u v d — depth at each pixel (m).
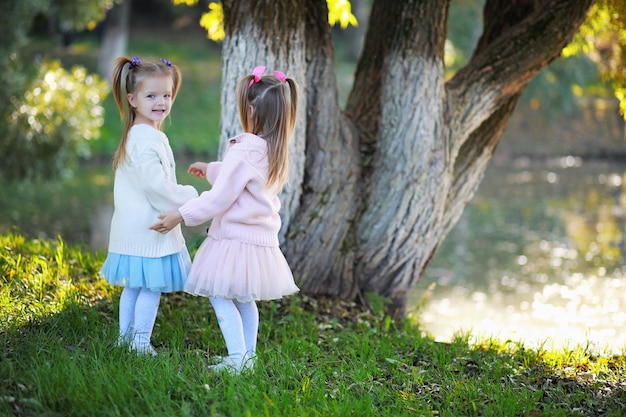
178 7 30.89
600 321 7.73
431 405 3.62
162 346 4.16
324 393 3.55
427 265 6.20
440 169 5.62
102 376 3.38
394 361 4.12
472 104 5.75
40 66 11.98
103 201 14.27
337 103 5.71
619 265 10.70
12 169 11.89
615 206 15.91
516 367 4.24
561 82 22.44
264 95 3.82
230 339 3.79
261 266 3.79
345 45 34.00
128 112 3.87
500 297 8.91
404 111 5.52
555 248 11.85
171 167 3.88
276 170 3.84
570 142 25.08
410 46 5.46
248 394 3.37
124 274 3.76
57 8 13.92
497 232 13.19
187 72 26.00
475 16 23.70
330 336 4.81
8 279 4.79
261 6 5.08
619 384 4.02
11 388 3.27
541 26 5.70
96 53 25.81
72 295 4.62
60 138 11.91
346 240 5.71
